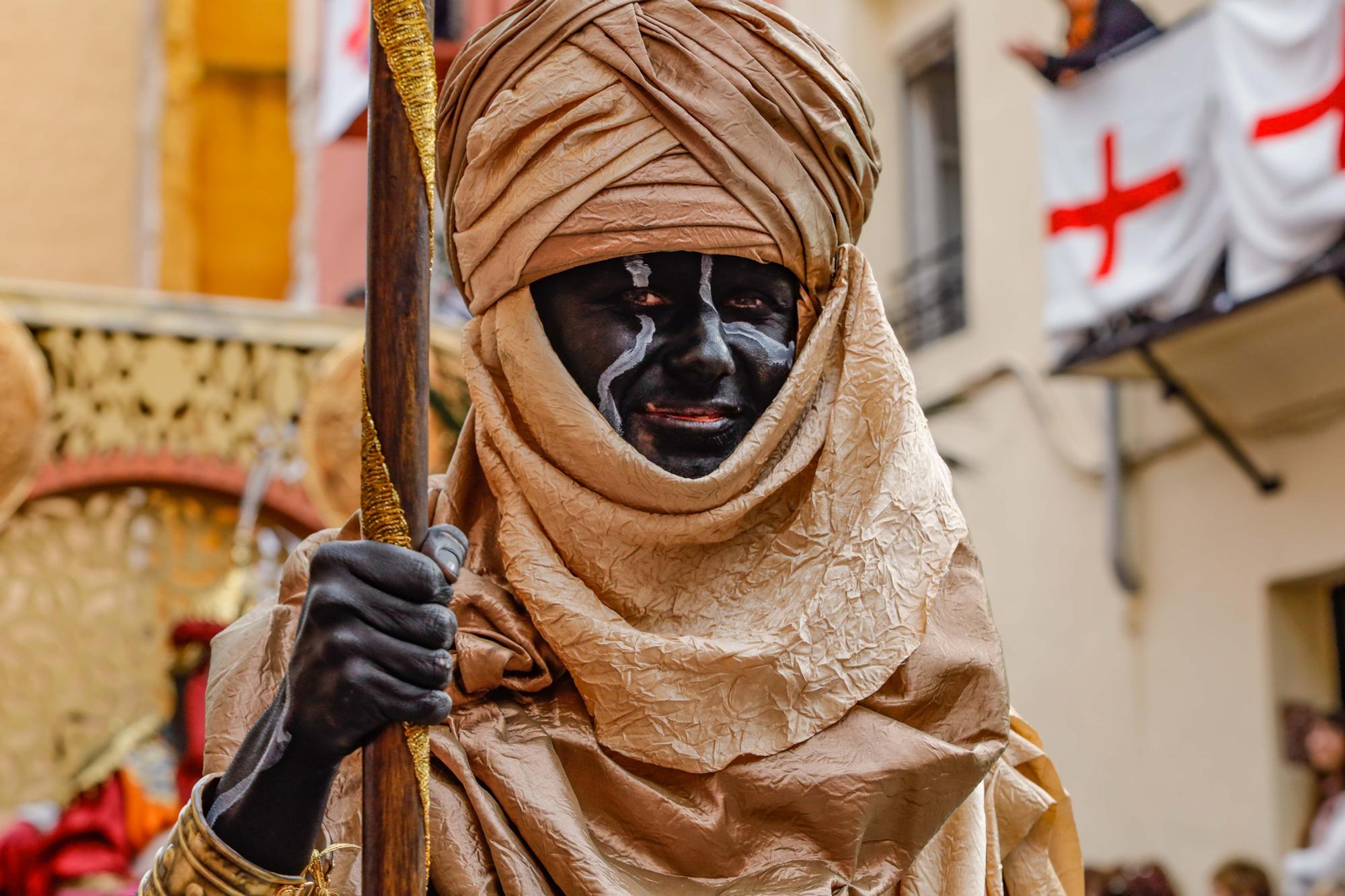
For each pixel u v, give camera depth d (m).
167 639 4.88
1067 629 7.89
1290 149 5.89
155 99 8.20
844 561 1.75
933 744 1.69
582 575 1.77
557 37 1.76
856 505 1.78
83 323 4.91
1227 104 6.17
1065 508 7.91
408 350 1.45
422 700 1.41
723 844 1.66
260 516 5.05
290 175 8.38
